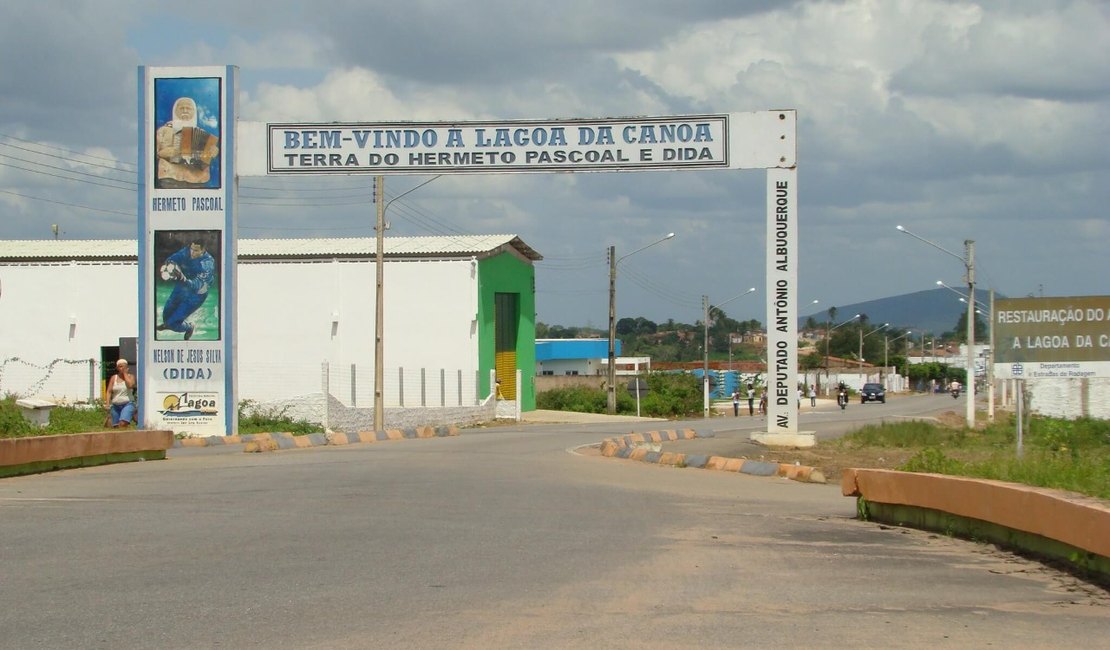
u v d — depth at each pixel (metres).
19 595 8.11
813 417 48.34
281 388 48.22
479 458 22.09
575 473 19.09
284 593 8.28
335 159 26.64
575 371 103.81
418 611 7.73
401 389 46.78
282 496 14.38
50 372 43.62
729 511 14.01
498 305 56.44
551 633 7.15
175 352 26.72
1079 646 7.00
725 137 25.86
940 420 46.22
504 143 26.44
